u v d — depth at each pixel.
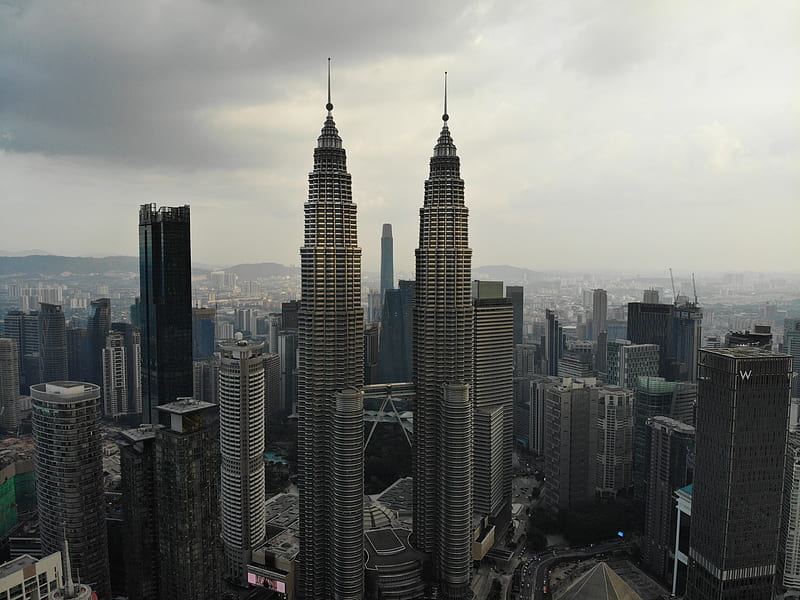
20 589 157.12
